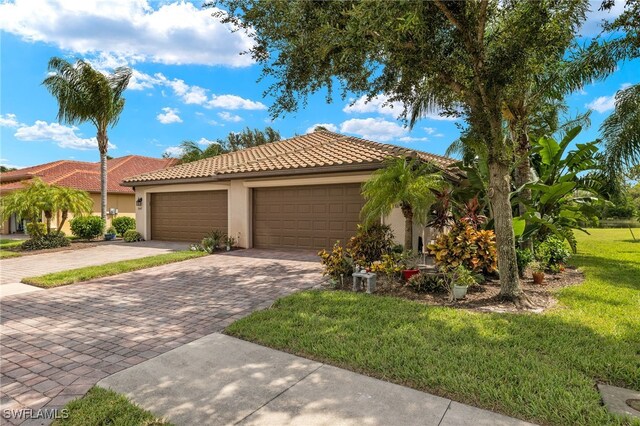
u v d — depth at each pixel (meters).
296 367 4.01
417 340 4.52
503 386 3.38
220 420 3.06
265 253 12.66
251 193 14.07
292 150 15.61
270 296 7.21
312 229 12.80
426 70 6.61
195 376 3.85
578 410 3.02
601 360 3.91
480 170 10.57
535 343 4.41
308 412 3.15
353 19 5.92
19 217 15.59
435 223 8.70
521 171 10.49
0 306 6.65
